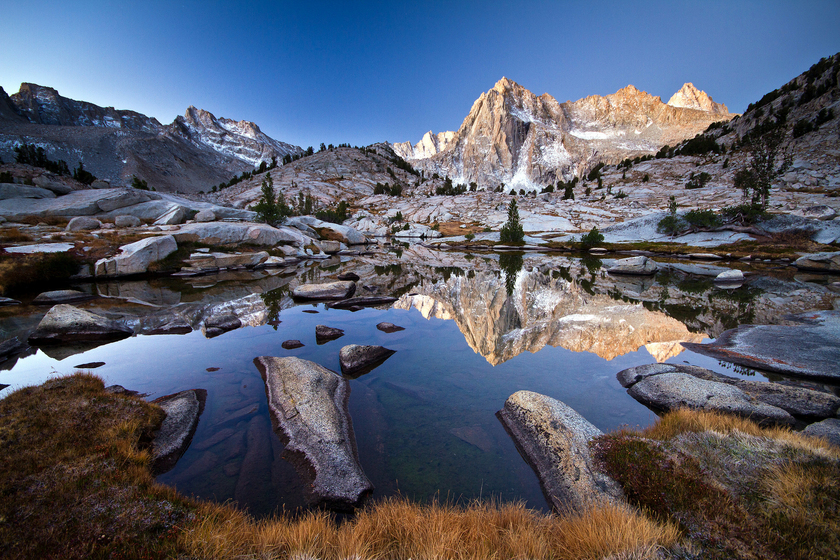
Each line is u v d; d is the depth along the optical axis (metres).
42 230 35.19
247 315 19.44
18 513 4.86
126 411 8.11
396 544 4.66
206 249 38.59
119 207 44.34
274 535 4.76
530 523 5.11
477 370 12.27
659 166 159.12
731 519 4.72
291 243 50.00
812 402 8.80
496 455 7.57
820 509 4.67
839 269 37.56
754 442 6.68
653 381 10.48
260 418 8.81
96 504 5.19
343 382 10.86
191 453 7.49
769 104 166.75
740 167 124.69
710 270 40.84
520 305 23.11
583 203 125.44
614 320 18.89
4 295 22.97
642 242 71.44
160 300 22.86
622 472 6.20
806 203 80.31
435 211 140.25
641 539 4.41
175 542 4.54
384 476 6.86
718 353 13.55
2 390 10.12
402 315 19.94
